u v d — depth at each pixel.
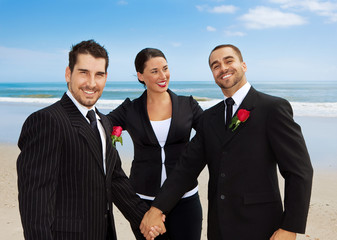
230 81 2.14
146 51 2.73
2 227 3.98
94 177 1.85
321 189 5.31
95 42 1.91
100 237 1.89
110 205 2.00
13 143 9.16
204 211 4.50
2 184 5.70
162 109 2.87
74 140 1.77
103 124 2.09
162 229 2.32
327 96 43.34
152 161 2.77
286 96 44.47
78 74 1.81
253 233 2.02
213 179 2.23
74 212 1.75
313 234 3.75
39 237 1.56
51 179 1.67
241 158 2.06
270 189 2.03
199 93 54.41
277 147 1.94
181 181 2.41
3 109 20.44
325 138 9.73
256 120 2.04
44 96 45.16
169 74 2.80
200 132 2.43
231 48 2.20
